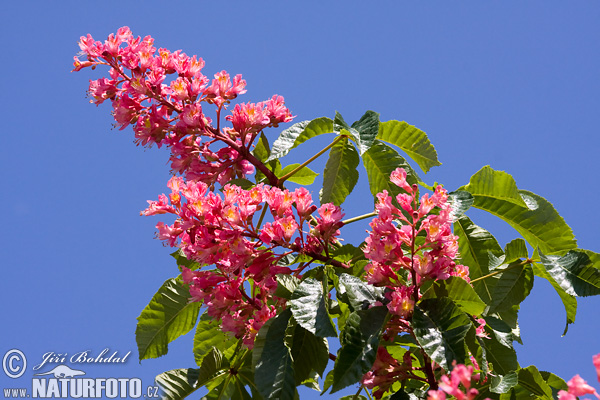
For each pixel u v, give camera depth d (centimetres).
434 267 273
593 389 170
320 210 309
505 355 326
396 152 395
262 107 379
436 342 258
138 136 364
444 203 276
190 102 365
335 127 361
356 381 254
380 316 271
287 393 268
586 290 336
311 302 283
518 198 382
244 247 299
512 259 370
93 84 371
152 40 369
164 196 315
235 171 386
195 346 390
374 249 275
